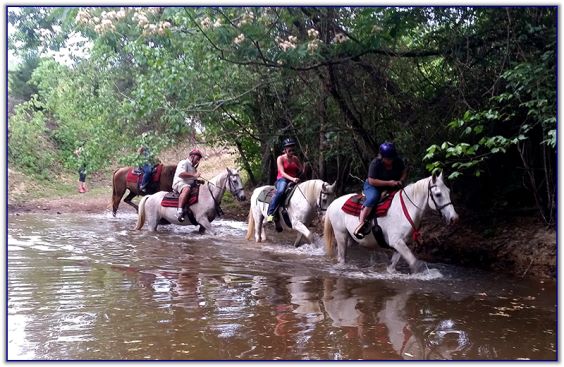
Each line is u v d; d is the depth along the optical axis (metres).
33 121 20.88
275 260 7.75
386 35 8.16
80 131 15.62
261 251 8.55
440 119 9.30
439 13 8.19
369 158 10.81
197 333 4.50
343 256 7.70
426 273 6.94
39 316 4.87
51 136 23.42
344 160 13.23
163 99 10.23
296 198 8.91
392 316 5.06
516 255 7.38
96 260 7.41
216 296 5.64
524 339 4.50
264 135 13.16
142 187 13.59
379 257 8.23
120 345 4.20
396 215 6.91
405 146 9.92
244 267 7.17
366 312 5.17
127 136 13.45
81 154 13.95
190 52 9.22
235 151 17.80
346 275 6.81
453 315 5.14
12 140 21.06
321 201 8.62
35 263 7.12
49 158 21.84
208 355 4.02
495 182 9.55
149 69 11.30
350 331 4.62
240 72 10.88
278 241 9.81
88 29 9.80
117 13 7.80
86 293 5.66
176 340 4.33
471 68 8.62
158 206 10.82
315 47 7.78
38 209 15.97
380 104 9.91
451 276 6.89
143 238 9.80
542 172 8.58
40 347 4.14
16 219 12.97
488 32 8.16
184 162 10.67
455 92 8.91
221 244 9.25
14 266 6.91
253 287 6.05
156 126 12.69
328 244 7.99
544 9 7.43
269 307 5.28
